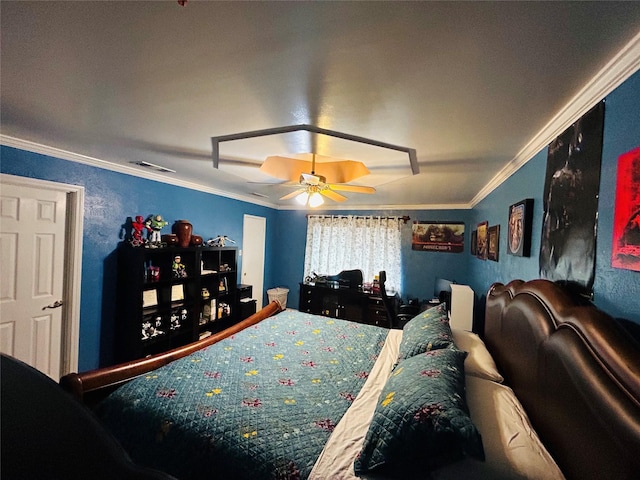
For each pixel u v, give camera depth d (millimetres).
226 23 909
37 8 857
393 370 1665
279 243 5836
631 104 937
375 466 1012
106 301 2918
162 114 1629
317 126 1713
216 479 1086
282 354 2059
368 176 2703
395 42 965
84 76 1258
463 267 4570
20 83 1325
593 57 980
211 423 1235
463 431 917
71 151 2443
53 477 381
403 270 4914
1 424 376
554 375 1043
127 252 2967
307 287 4938
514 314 1528
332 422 1303
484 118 1509
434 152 2061
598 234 1090
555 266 1449
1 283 2252
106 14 883
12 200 2277
